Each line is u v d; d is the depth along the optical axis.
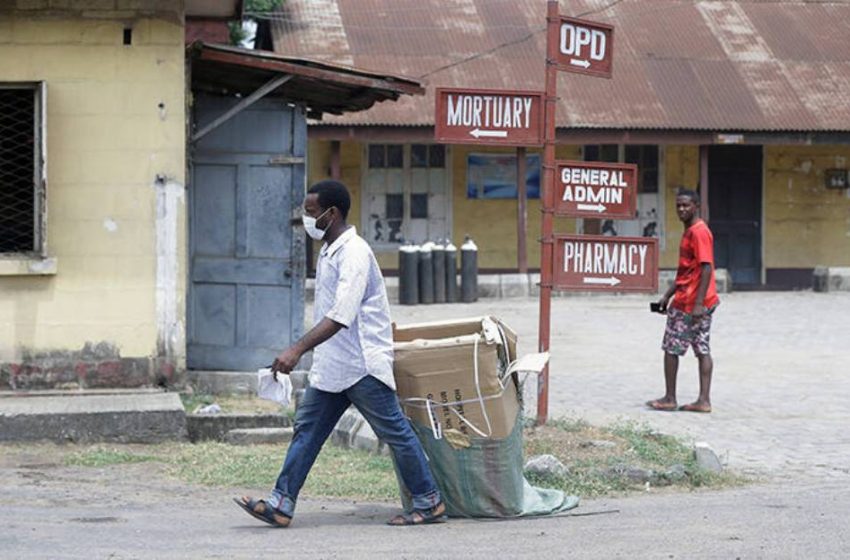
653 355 20.11
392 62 31.22
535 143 11.97
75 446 12.32
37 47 13.46
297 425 8.91
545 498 9.69
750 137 31.11
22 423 12.30
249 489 10.67
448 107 11.86
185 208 13.74
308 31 31.88
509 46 32.41
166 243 13.70
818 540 8.37
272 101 15.26
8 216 13.52
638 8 35.31
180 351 13.77
